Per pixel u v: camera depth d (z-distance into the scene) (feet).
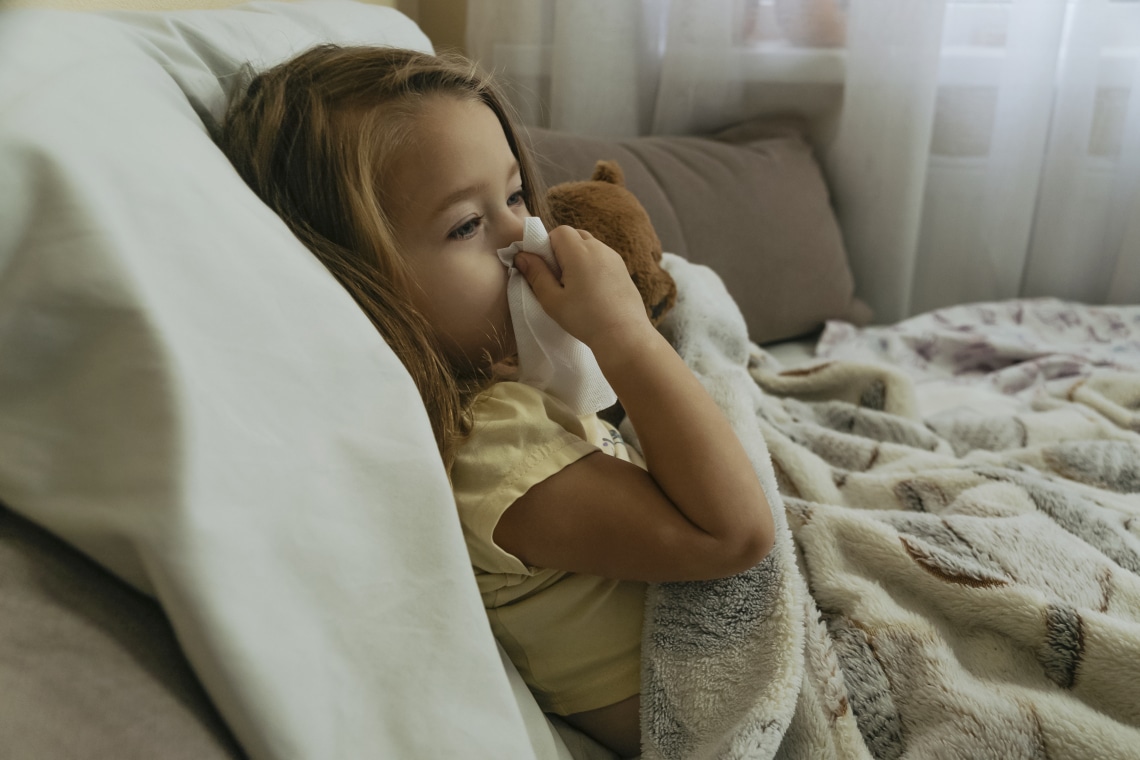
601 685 2.11
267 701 1.17
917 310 5.70
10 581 1.12
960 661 2.10
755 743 1.77
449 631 1.44
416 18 5.81
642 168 4.45
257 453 1.24
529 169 2.38
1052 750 1.83
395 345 1.87
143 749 1.07
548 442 1.95
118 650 1.15
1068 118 4.99
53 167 1.14
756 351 3.89
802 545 2.33
